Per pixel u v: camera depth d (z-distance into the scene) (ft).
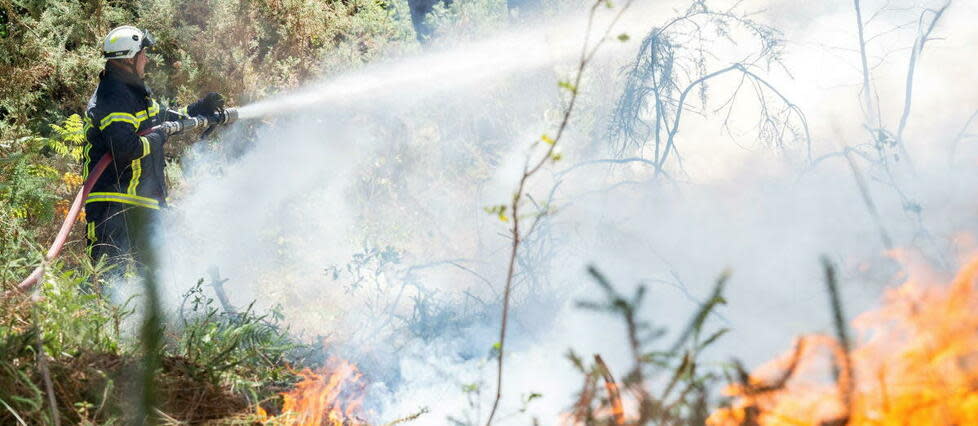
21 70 23.53
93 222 15.76
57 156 21.50
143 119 16.22
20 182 15.53
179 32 26.66
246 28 26.84
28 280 11.42
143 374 8.41
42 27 25.23
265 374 10.44
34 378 8.61
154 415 8.25
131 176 15.94
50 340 9.39
